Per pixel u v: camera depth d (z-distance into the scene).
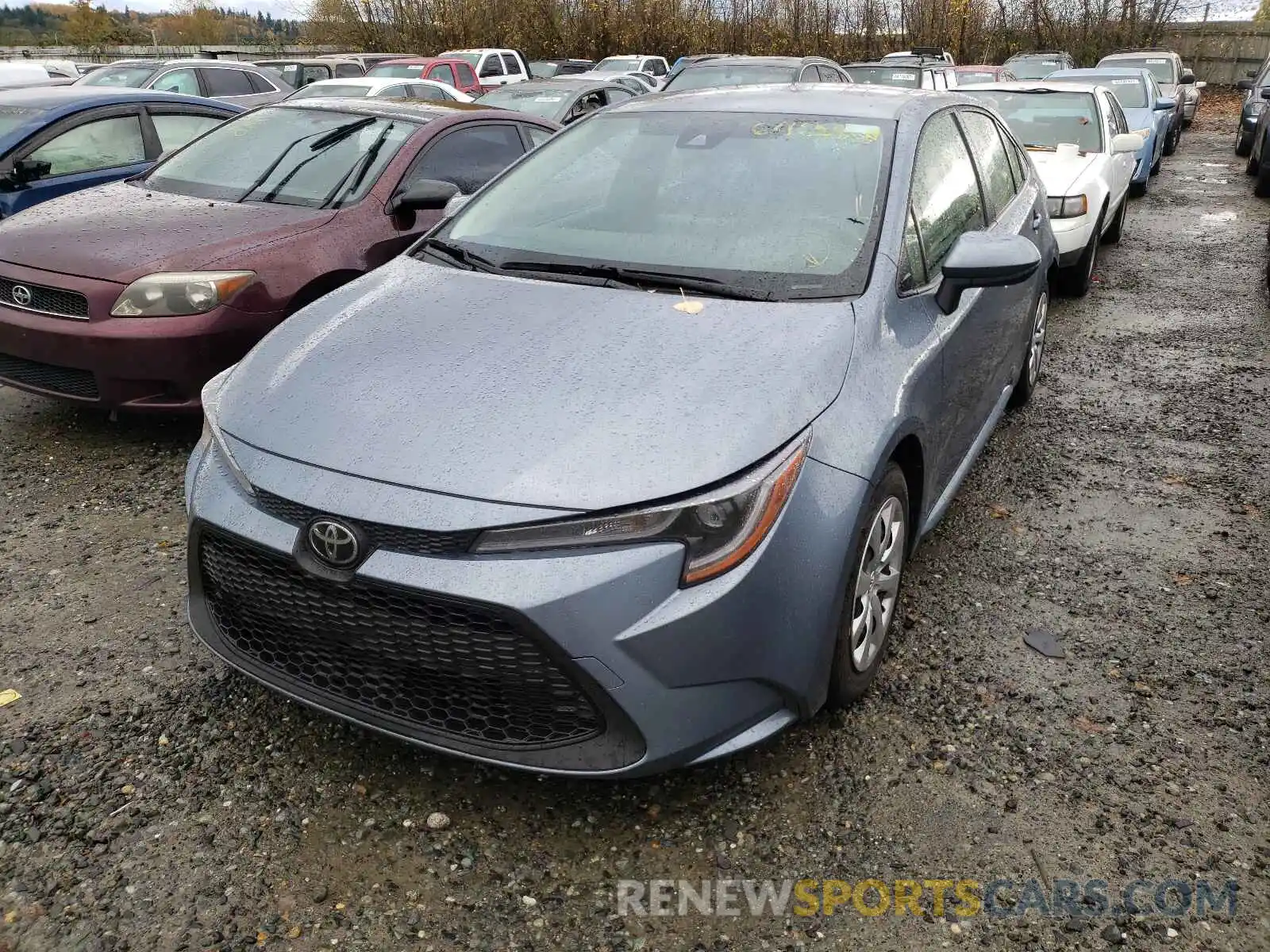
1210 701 3.02
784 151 3.49
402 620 2.31
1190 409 5.45
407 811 2.57
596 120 3.96
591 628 2.20
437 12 27.92
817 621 2.46
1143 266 8.95
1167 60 19.20
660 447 2.33
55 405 5.30
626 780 2.49
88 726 2.85
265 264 4.63
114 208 5.13
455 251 3.41
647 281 3.06
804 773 2.71
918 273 3.23
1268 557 3.88
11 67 15.41
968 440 3.86
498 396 2.50
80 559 3.76
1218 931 2.25
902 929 2.25
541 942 2.22
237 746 2.78
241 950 2.18
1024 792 2.65
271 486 2.42
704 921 2.27
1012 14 29.62
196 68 14.45
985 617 3.45
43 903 2.28
